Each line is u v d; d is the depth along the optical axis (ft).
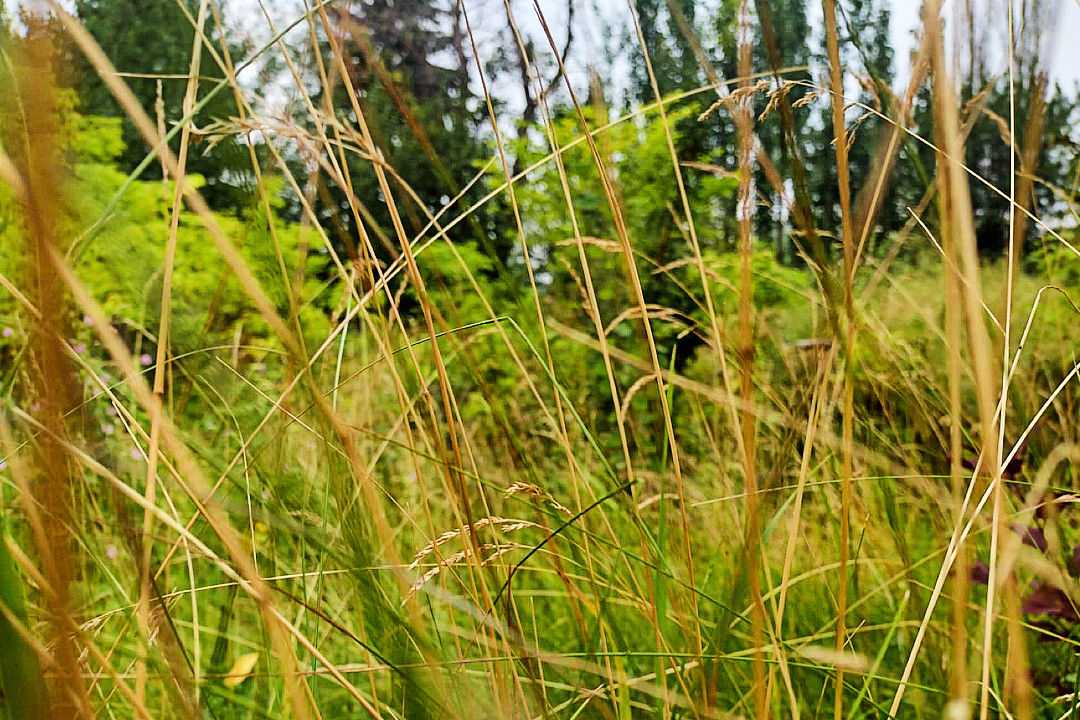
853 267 2.23
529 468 2.94
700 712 2.51
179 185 1.94
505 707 2.34
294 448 2.76
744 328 2.02
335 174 2.65
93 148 9.32
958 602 1.90
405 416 2.86
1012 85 2.28
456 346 2.95
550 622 4.42
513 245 12.89
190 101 2.26
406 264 2.89
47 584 1.41
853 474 3.82
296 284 2.27
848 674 3.26
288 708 2.80
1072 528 3.79
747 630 3.47
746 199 1.99
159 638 1.89
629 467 3.06
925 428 3.78
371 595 2.12
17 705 1.26
